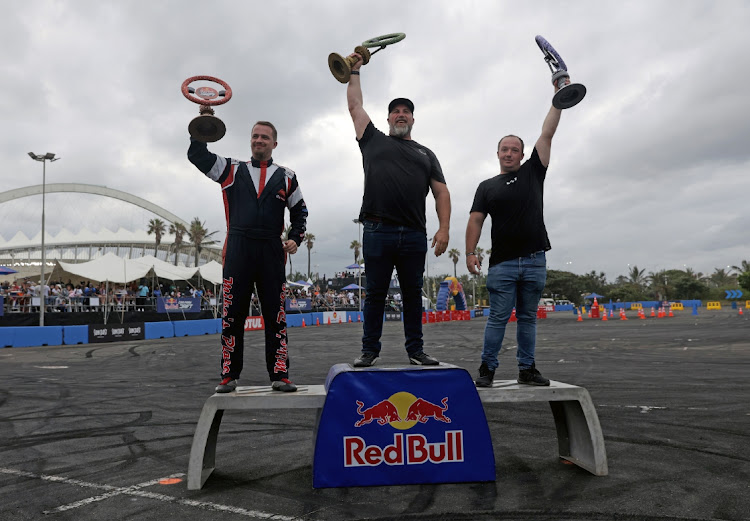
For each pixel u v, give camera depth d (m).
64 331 17.50
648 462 3.29
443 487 2.91
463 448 3.02
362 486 2.93
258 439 4.08
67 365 10.52
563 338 16.50
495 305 3.54
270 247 3.31
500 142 3.77
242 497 2.76
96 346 16.22
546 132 3.73
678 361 9.37
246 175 3.36
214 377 8.40
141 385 7.43
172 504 2.65
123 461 3.51
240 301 3.25
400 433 2.99
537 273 3.55
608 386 6.54
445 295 39.59
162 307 22.73
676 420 4.48
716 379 6.98
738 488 2.77
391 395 3.01
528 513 2.47
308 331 23.84
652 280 95.62
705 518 2.37
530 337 3.53
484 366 3.49
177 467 3.36
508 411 5.06
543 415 4.88
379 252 3.40
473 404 3.05
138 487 2.94
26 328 16.67
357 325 30.83
